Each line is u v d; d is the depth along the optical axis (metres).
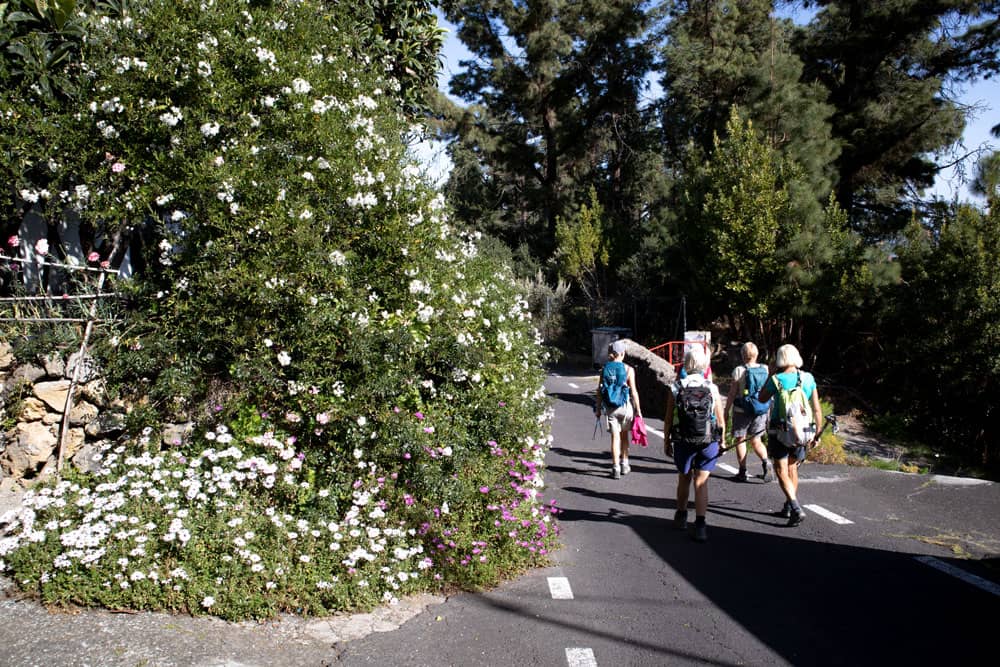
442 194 7.46
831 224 15.94
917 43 22.52
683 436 6.11
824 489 7.98
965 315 13.32
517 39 33.72
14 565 4.19
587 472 8.68
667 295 22.30
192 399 5.35
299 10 6.66
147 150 5.64
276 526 4.52
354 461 5.24
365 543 4.75
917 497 7.62
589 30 32.88
